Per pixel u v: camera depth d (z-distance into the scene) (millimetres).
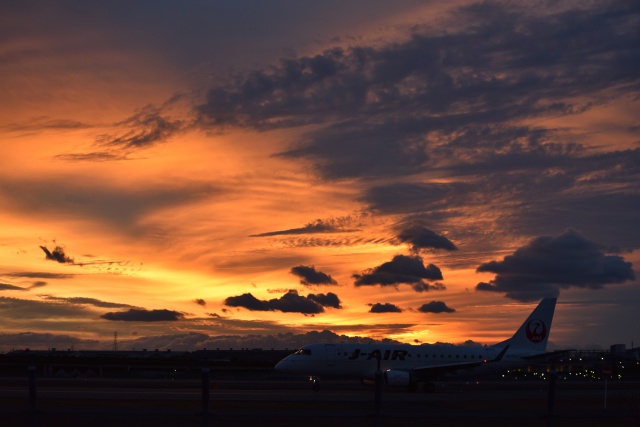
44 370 118688
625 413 30578
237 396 59031
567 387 92250
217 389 73250
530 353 88000
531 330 89812
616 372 130875
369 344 80688
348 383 99125
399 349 81250
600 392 77312
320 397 58625
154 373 120312
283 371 77375
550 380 16984
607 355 132250
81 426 26438
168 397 55031
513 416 27719
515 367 86875
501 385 99250
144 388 72625
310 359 77812
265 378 115062
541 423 28422
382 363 79938
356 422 28156
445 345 83625
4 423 26109
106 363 123500
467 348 84375
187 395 58938
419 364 81125
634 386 95250
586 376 130000
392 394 73500
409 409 38250
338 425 27625
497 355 85062
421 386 92188
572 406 51781
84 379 95125
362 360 79062
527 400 58125
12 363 118812
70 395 57031
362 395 64812
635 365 133125
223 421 28203
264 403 48469
